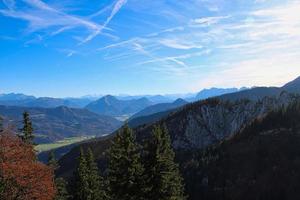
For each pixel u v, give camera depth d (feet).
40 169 75.20
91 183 140.97
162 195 83.46
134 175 83.51
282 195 378.73
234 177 441.68
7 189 70.08
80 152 144.36
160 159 82.99
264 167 439.22
